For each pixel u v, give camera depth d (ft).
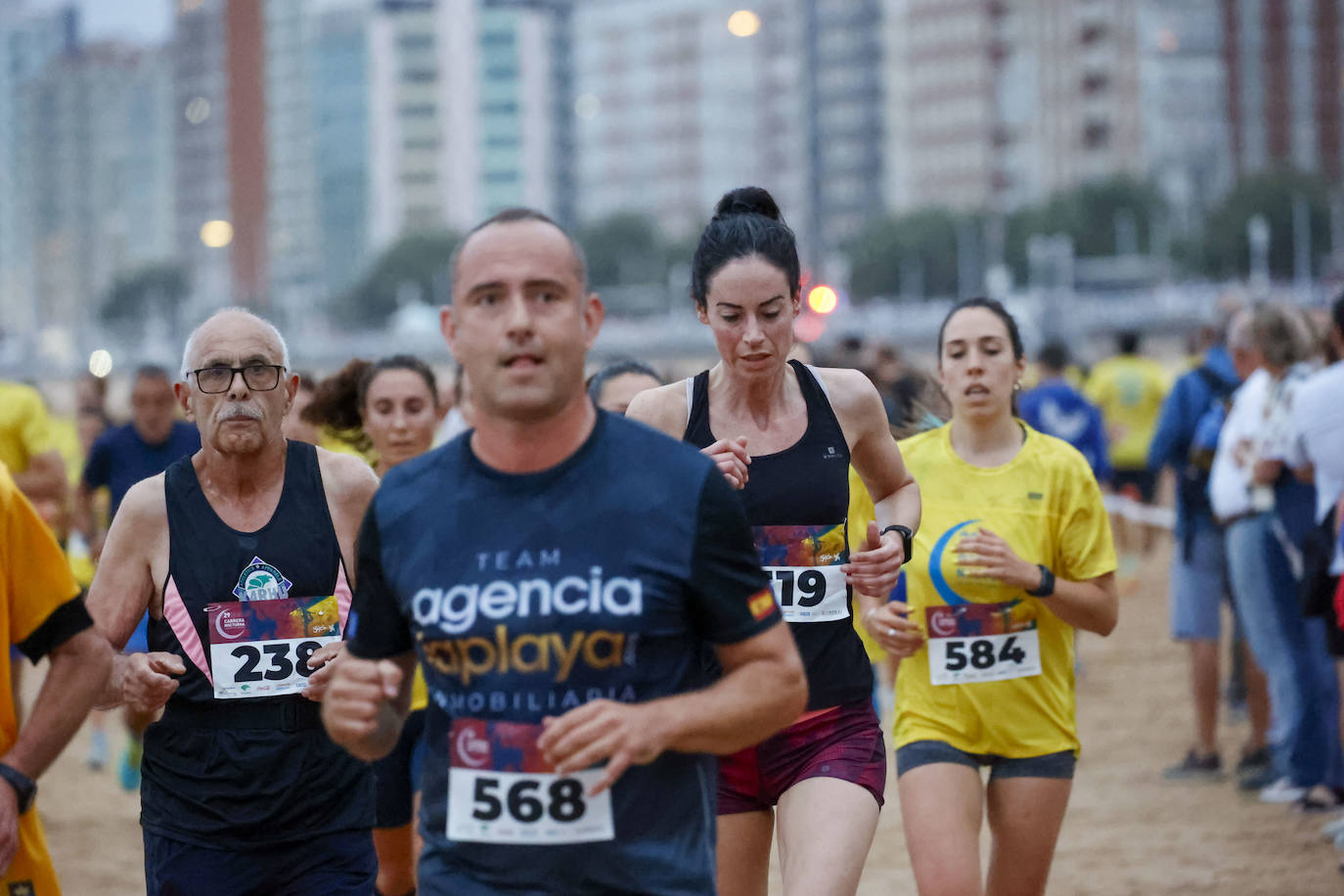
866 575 32.32
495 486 22.30
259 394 31.71
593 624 21.74
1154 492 110.32
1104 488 86.69
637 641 21.83
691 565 21.90
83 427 99.04
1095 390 112.27
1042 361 85.71
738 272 32.40
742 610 22.12
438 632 22.17
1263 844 55.57
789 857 31.01
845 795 31.55
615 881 22.24
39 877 26.25
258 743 31.40
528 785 22.04
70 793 70.18
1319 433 49.60
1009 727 36.55
